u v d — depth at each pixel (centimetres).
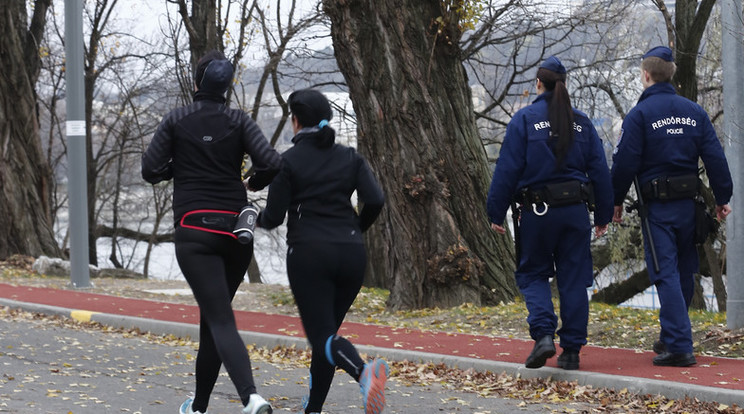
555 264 705
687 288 744
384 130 1298
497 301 1296
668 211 715
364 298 1439
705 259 2303
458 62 1347
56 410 580
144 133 3569
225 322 469
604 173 687
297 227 496
